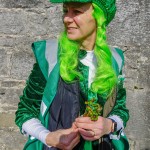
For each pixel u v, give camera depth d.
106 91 2.28
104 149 2.30
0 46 4.00
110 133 2.27
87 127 2.10
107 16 2.31
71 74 2.24
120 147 2.41
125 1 3.85
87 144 2.21
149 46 3.92
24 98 2.32
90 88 2.25
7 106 4.08
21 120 2.28
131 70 3.97
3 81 4.05
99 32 2.28
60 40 2.32
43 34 3.98
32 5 3.93
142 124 4.04
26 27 3.97
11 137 4.12
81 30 2.24
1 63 4.02
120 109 2.38
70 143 2.12
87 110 2.12
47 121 2.27
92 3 2.22
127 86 4.00
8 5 3.93
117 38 3.92
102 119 2.15
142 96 4.00
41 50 2.31
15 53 4.01
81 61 2.30
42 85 2.29
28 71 4.04
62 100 2.25
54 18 3.95
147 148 4.05
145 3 3.85
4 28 3.97
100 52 2.30
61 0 2.20
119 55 2.45
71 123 2.23
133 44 3.93
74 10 2.21
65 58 2.26
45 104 2.24
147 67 3.96
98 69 2.28
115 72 2.36
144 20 3.88
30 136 2.31
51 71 2.26
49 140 2.14
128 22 3.89
